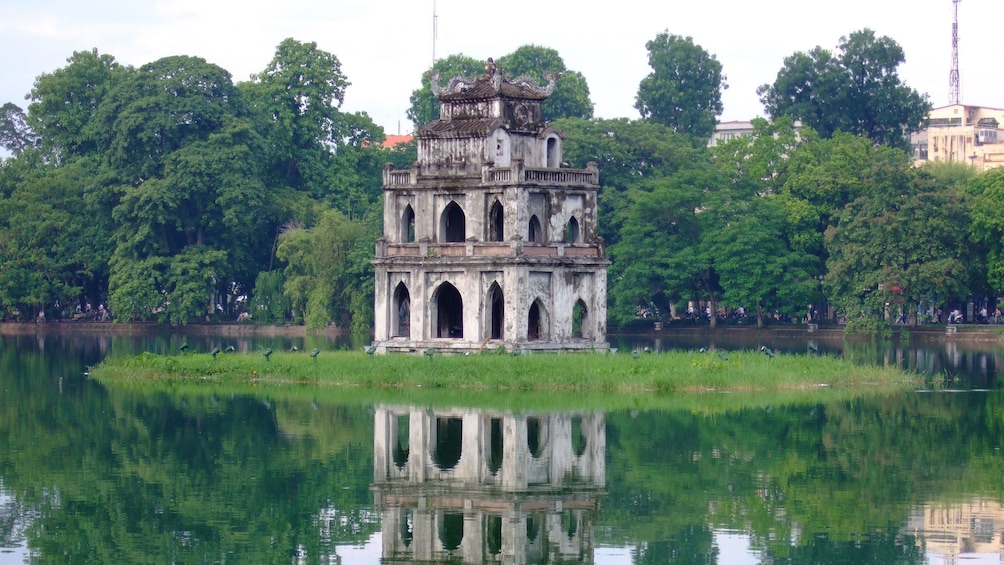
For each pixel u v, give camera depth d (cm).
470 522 7388
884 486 8031
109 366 13238
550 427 9675
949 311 19338
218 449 9106
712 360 12344
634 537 7094
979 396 11400
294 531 7281
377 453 8900
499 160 13650
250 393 11500
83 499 7894
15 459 8894
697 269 18862
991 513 7475
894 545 6925
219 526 7375
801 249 19350
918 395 11438
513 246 13275
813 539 7031
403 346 13775
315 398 11088
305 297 19162
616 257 19175
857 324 17950
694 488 7994
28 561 6819
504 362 12044
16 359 15412
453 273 13612
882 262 17988
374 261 13988
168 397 11344
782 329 18900
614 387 11456
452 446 9062
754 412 10388
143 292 19575
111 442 9388
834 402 10931
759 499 7762
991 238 18275
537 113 14125
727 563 6669
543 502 7719
